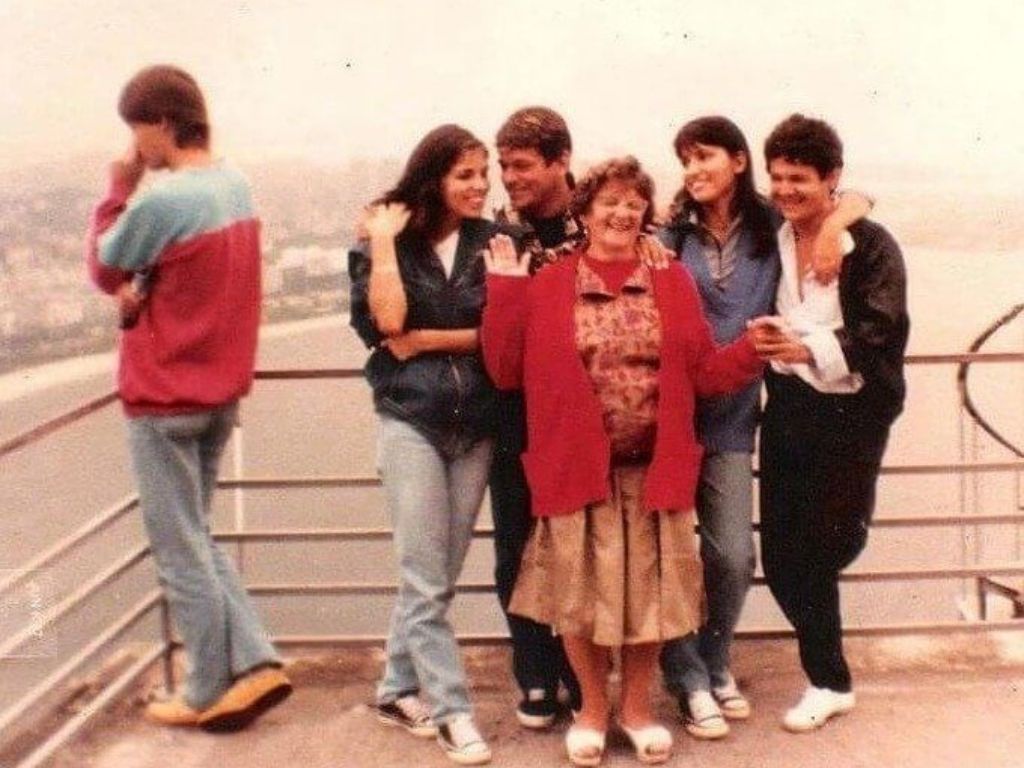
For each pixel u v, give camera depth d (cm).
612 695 407
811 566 377
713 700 383
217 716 386
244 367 381
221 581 391
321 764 371
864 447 367
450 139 359
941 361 417
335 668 436
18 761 377
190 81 368
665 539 353
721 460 375
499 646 452
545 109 372
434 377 366
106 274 367
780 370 374
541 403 353
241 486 430
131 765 371
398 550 375
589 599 354
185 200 360
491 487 386
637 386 350
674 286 354
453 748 369
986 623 425
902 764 361
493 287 353
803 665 390
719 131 366
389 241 361
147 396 370
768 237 372
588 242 362
